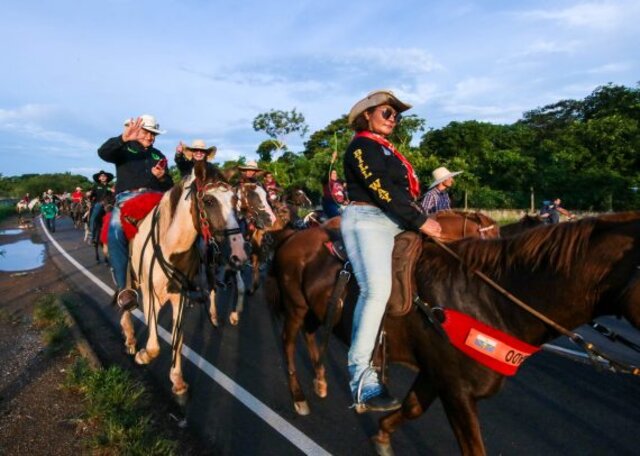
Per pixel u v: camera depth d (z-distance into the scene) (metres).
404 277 2.73
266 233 7.00
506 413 4.12
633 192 30.16
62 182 68.62
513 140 43.62
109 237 4.98
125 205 4.71
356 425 3.91
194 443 3.64
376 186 2.75
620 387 4.57
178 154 5.92
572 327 2.35
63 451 3.39
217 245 3.94
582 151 33.09
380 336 2.80
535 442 3.66
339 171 24.02
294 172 34.00
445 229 5.77
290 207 9.98
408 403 3.02
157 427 3.86
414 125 28.41
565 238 2.32
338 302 3.12
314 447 3.58
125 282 4.98
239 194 6.98
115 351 5.68
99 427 3.71
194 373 5.00
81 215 24.70
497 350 2.43
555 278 2.32
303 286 3.62
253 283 8.45
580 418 4.01
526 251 2.45
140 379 4.81
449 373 2.59
